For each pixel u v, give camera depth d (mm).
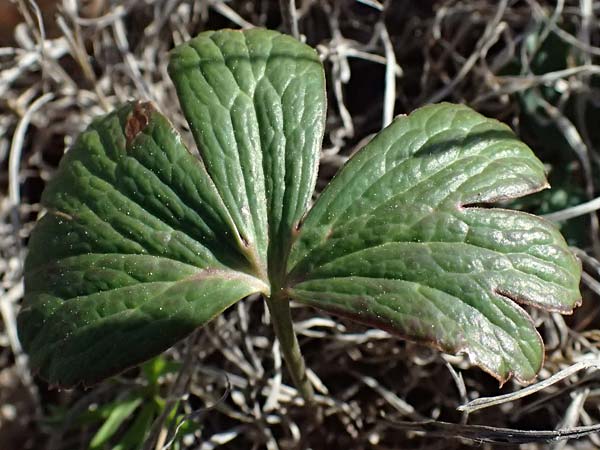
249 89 56
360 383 70
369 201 51
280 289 51
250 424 69
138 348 48
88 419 65
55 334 50
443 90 79
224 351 70
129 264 51
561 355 66
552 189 75
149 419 63
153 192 52
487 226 49
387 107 75
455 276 47
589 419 64
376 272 49
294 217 52
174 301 49
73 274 51
